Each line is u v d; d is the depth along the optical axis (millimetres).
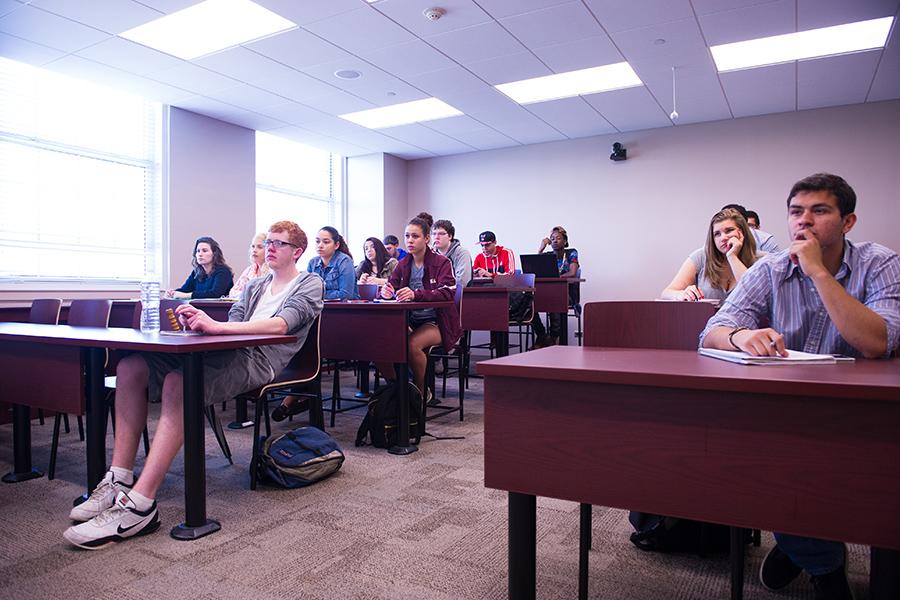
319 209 7855
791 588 1583
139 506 1902
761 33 4250
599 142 7113
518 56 4652
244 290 2623
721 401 952
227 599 1524
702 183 6605
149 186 5656
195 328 2059
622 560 1749
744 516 936
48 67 4727
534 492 1102
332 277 4070
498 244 7734
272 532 1955
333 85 5234
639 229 6922
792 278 1426
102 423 2113
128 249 5473
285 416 3604
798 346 1409
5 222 4645
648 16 3984
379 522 2041
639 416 1014
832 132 6012
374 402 3033
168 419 1967
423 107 6051
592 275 7160
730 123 6453
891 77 5168
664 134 6781
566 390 1072
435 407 3750
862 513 863
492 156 7762
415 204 8305
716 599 1519
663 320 1626
